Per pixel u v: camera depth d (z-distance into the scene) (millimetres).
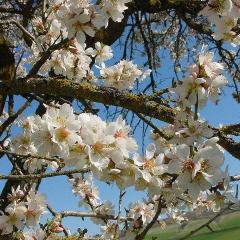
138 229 975
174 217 1164
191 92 577
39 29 975
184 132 561
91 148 512
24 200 890
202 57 583
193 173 513
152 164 574
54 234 835
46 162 1029
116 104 788
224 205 663
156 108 758
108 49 1160
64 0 843
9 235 820
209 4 677
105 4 702
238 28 763
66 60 954
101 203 1183
